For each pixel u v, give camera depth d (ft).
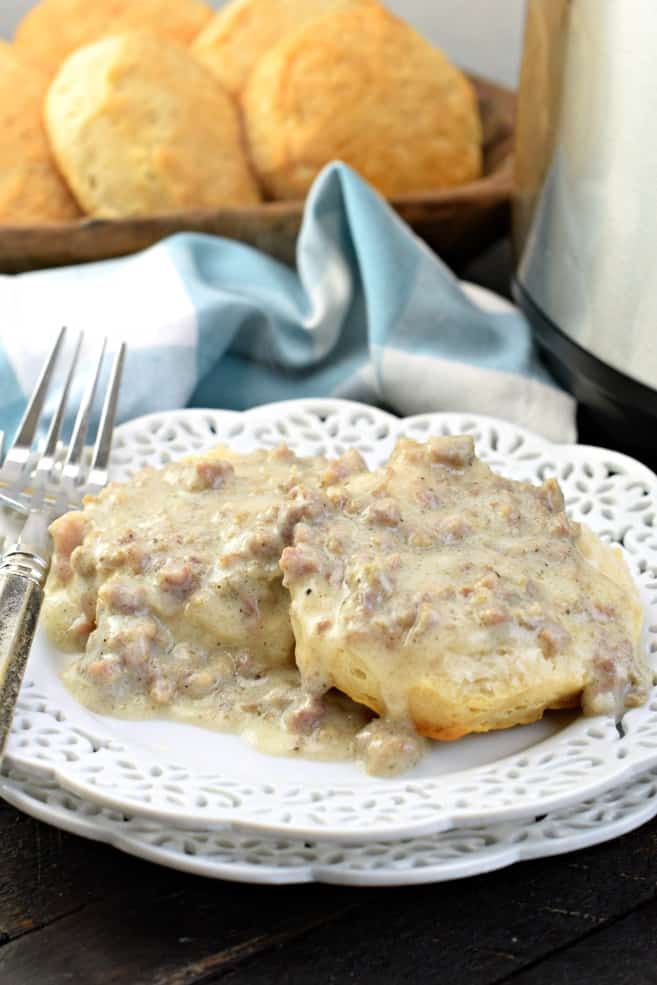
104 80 2.59
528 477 2.16
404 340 2.43
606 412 2.31
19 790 1.78
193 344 2.37
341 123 2.64
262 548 1.90
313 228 2.49
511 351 2.43
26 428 2.18
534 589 1.86
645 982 1.73
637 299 2.19
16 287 2.43
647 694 1.86
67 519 1.96
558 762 1.79
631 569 2.02
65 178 2.63
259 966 1.73
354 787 1.79
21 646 1.85
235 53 2.80
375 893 1.78
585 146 2.22
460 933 1.76
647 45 2.11
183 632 1.90
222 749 1.84
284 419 2.23
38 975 1.72
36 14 2.90
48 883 1.78
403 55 2.68
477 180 2.73
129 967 1.73
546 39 2.30
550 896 1.78
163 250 2.48
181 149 2.59
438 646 1.81
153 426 2.22
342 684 1.84
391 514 1.89
